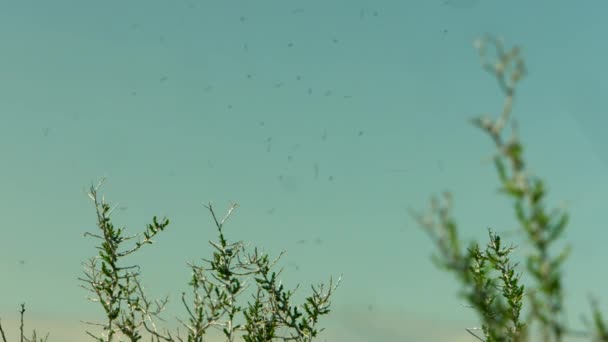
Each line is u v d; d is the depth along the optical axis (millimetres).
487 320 4172
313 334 12266
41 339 11094
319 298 12367
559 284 3355
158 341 12273
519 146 3430
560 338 3350
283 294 12469
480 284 4156
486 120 3467
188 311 12383
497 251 9617
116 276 12375
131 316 12258
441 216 3730
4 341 10914
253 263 12523
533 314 3402
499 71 3439
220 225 12555
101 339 12039
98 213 12547
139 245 12516
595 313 3307
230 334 12352
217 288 12469
